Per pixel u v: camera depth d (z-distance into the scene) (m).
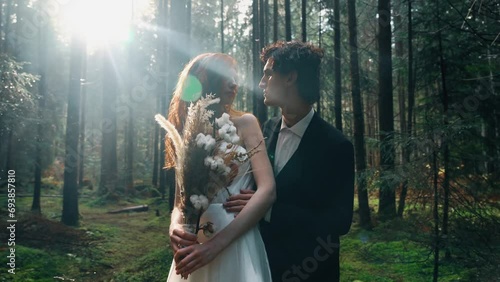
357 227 8.09
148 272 6.05
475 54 7.77
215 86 1.82
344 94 16.11
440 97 8.08
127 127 25.23
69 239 7.21
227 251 1.69
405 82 13.50
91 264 6.42
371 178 4.55
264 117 10.96
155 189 19.08
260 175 1.71
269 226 1.82
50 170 20.19
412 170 3.78
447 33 7.46
